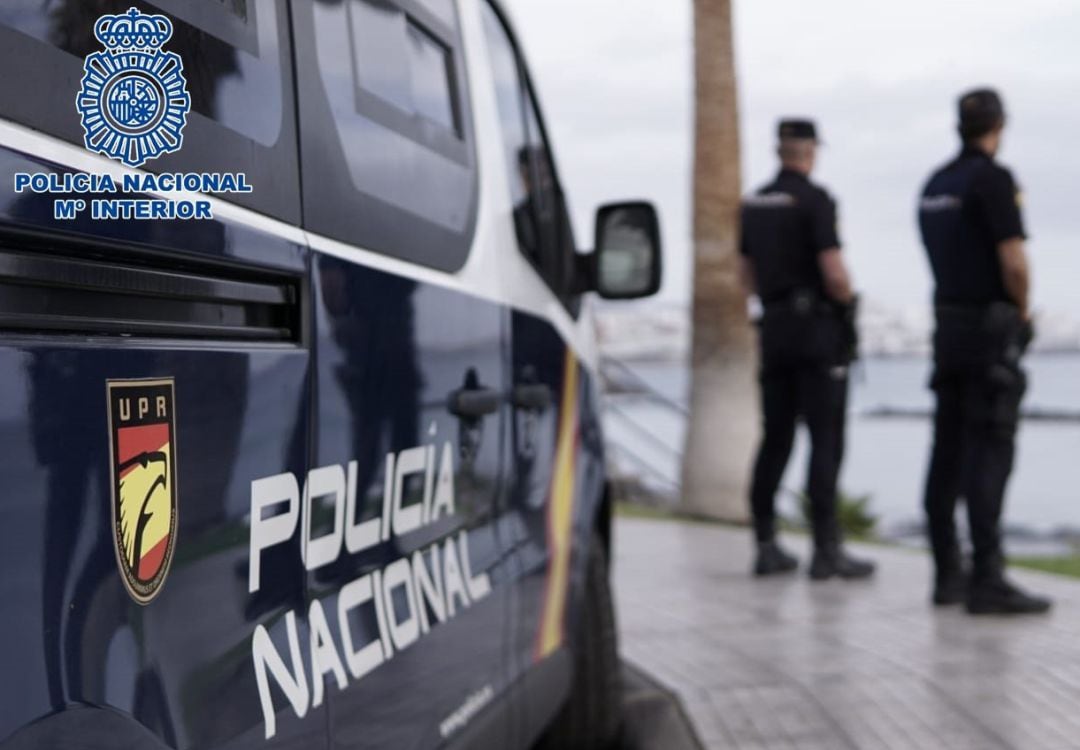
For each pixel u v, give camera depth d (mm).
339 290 2262
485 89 3389
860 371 7355
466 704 2906
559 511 3787
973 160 6074
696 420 11336
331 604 2201
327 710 2166
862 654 5578
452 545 2859
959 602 6543
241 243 1905
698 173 11570
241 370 1893
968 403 6207
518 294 3449
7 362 1421
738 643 5848
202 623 1771
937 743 4355
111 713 1559
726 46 11562
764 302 7395
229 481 1851
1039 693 4898
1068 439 21406
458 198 3023
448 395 2838
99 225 1587
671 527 9875
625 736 4656
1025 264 6004
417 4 2914
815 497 7359
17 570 1408
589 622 4195
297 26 2195
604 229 4145
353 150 2379
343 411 2258
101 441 1555
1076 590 6848
